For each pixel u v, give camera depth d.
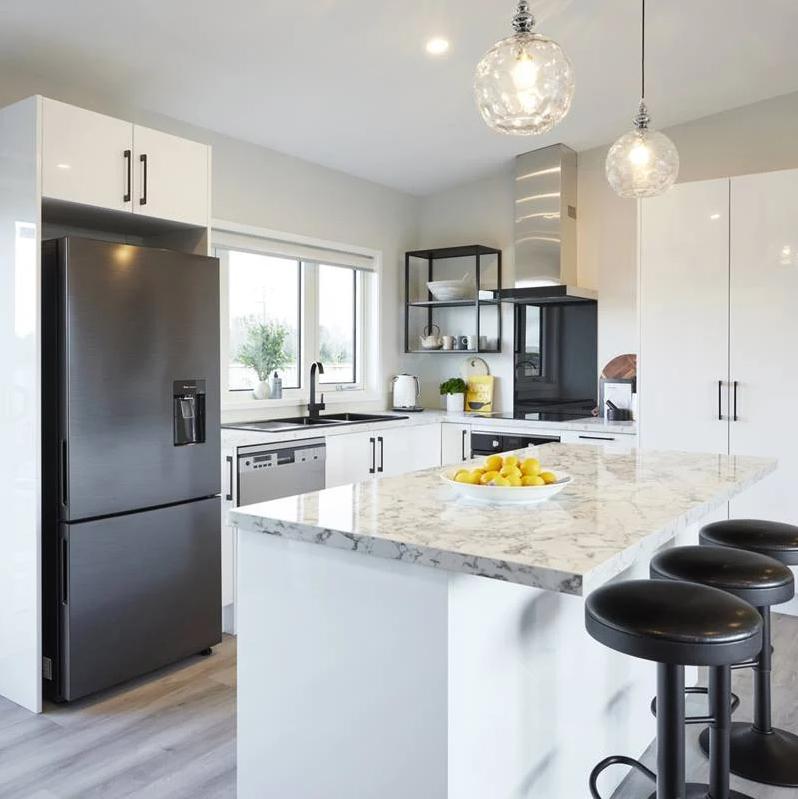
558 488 1.90
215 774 2.26
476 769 1.55
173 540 3.01
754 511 3.80
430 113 4.00
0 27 2.79
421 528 1.60
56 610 2.70
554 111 1.83
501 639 1.63
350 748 1.63
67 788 2.19
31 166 2.61
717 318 3.88
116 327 2.78
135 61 3.13
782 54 3.68
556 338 5.07
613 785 2.20
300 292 4.74
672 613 1.45
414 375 5.59
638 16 3.24
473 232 5.37
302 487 3.86
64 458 2.65
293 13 2.88
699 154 4.48
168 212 3.07
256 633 1.80
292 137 4.21
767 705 2.38
